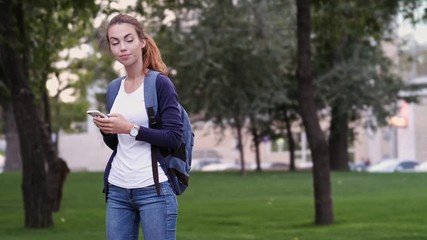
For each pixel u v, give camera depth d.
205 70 36.44
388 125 43.81
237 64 37.22
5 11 15.14
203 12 35.69
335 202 21.44
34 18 17.38
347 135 43.91
